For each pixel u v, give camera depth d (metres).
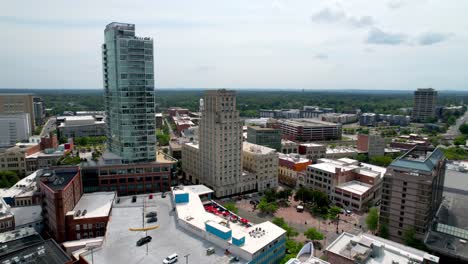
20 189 179.38
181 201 141.38
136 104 187.25
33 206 155.38
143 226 122.56
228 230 106.81
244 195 198.00
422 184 129.12
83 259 99.69
